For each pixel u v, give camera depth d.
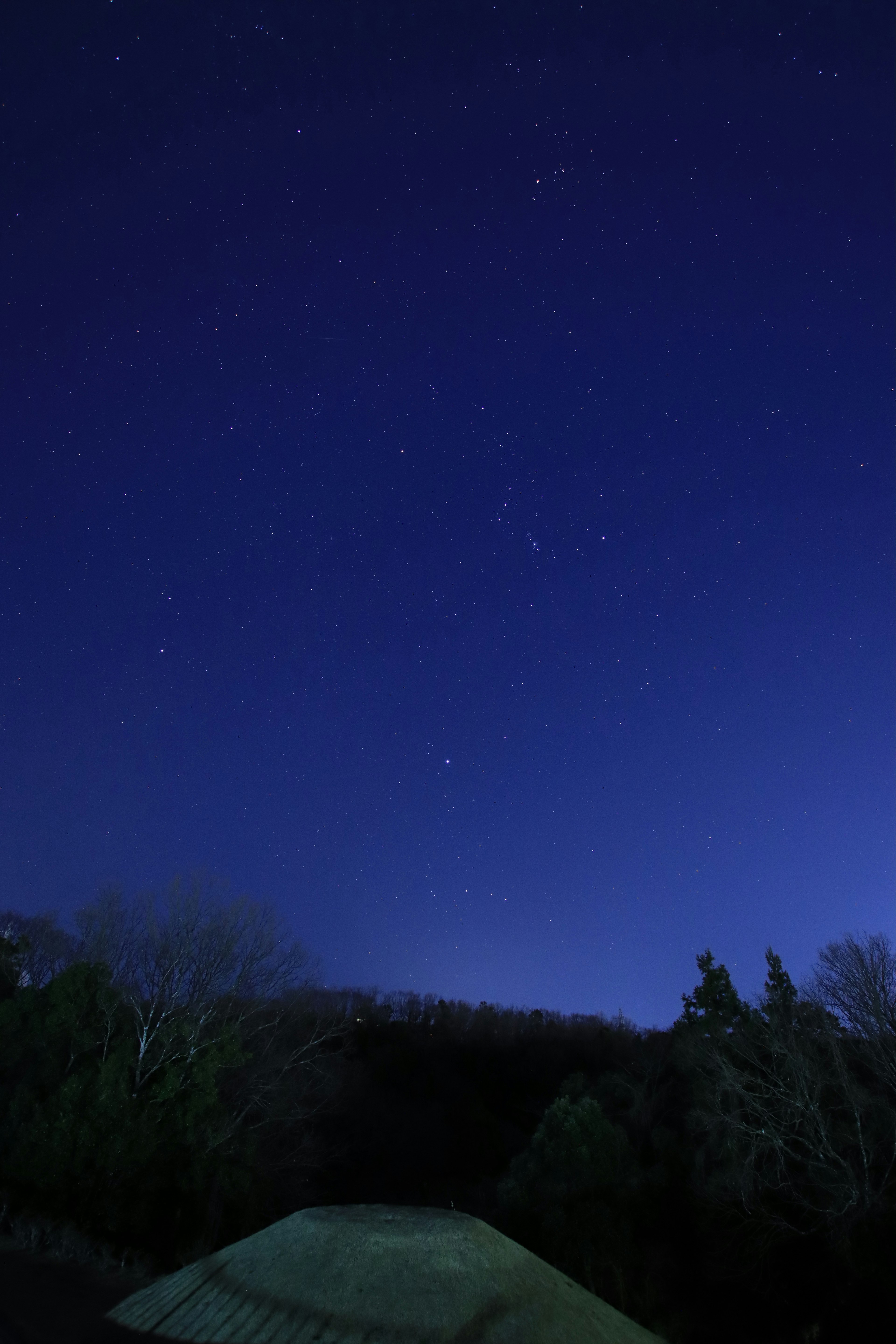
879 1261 21.41
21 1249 15.59
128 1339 4.31
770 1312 22.75
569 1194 25.84
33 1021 24.38
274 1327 4.12
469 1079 48.94
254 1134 28.22
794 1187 24.86
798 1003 29.30
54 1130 20.59
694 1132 27.70
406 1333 3.96
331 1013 36.19
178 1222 21.39
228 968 28.73
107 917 29.08
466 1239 4.61
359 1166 37.94
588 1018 58.56
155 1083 24.30
